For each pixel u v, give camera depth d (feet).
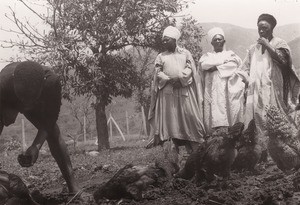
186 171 23.59
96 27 68.28
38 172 41.81
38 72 18.93
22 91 18.65
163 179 22.81
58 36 67.26
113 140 124.16
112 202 20.66
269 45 30.55
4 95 19.53
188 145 32.68
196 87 32.65
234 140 21.97
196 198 20.01
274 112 22.94
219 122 32.50
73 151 78.13
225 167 22.24
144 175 20.70
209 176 22.44
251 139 23.95
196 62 74.79
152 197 20.85
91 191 24.61
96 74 67.67
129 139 120.57
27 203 19.70
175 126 31.81
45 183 33.63
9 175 19.39
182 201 19.86
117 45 72.95
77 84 68.74
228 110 32.94
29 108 20.04
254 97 31.19
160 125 32.19
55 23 68.03
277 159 23.20
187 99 31.99
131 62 74.38
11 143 111.34
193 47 74.59
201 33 75.46
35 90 18.84
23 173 42.01
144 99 79.92
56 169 43.01
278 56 30.42
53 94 20.85
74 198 22.54
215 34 34.04
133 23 69.87
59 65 65.21
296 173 21.11
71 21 67.67
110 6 68.85
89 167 40.52
